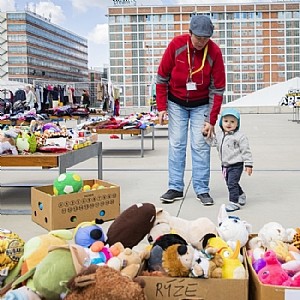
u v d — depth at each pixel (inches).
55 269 78.7
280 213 167.6
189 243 96.4
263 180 239.3
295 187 219.6
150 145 435.2
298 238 100.7
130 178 248.4
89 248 89.1
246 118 900.0
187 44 179.0
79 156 196.5
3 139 175.8
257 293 80.0
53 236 98.1
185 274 81.0
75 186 149.0
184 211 172.2
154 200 191.0
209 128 182.2
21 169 283.1
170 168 191.0
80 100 900.6
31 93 719.7
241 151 175.0
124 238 99.5
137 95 1679.4
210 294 79.7
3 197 202.1
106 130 355.6
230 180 174.7
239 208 175.2
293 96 1111.6
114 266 80.9
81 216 147.3
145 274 82.4
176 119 187.9
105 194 152.3
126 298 71.1
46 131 218.5
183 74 181.6
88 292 71.9
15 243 94.6
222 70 180.7
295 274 84.7
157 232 101.6
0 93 757.3
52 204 141.6
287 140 463.5
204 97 185.3
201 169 186.1
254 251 95.0
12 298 76.7
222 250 89.5
